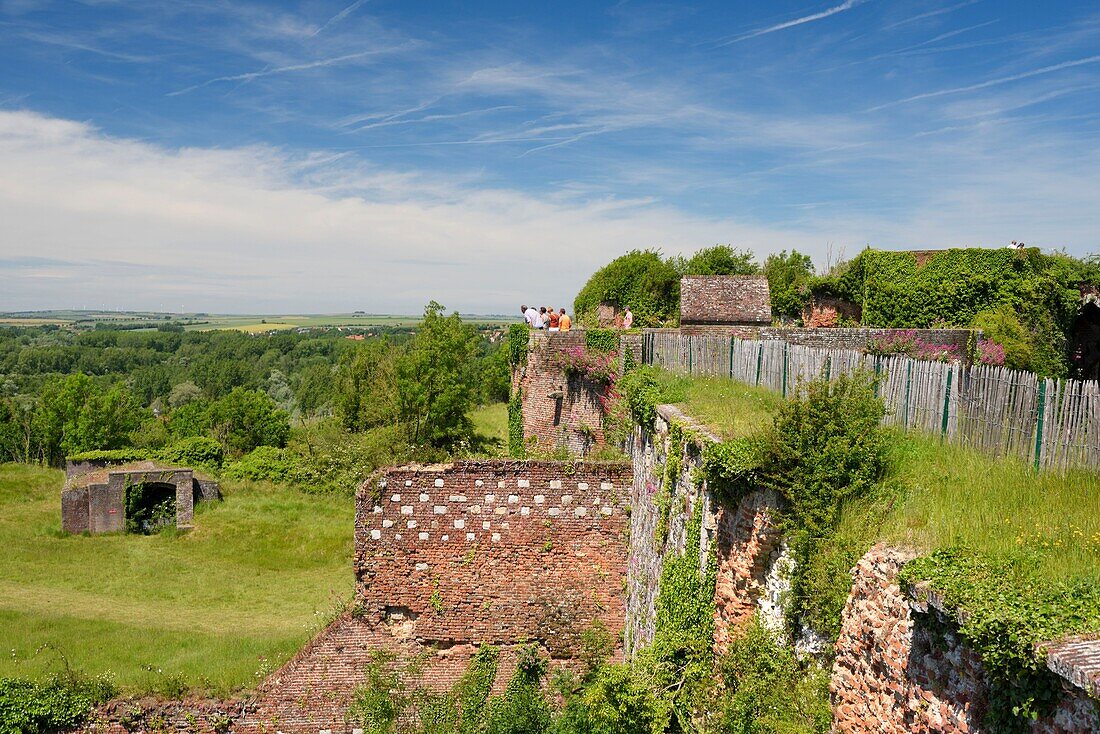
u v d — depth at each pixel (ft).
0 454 233.14
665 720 34.96
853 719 23.70
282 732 52.80
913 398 36.40
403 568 55.72
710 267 169.37
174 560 101.96
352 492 134.21
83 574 95.91
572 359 84.79
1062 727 16.25
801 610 27.86
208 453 140.46
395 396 165.68
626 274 144.77
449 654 56.08
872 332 85.46
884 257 109.40
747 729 27.45
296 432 232.12
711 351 59.88
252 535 111.24
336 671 54.54
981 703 18.51
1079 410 27.81
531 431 93.04
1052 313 101.71
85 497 114.21
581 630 56.03
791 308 118.11
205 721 51.60
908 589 21.02
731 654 30.17
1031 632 17.07
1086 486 26.53
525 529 56.08
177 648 68.64
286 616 81.46
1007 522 24.50
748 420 38.47
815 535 27.61
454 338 164.66
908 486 28.22
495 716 52.29
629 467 56.24
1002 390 31.14
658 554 43.45
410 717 53.83
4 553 102.58
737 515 32.42
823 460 28.53
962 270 105.29
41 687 49.80
